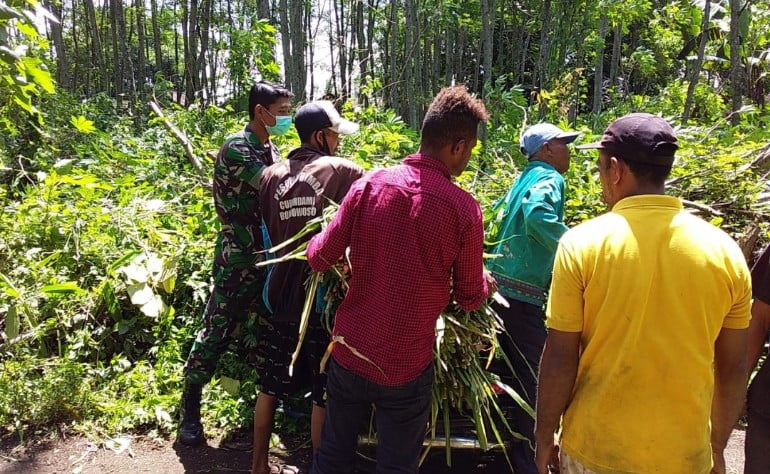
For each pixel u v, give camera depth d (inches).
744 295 64.1
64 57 608.4
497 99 341.7
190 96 705.6
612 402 65.1
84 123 250.5
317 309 105.3
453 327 95.8
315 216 104.9
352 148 216.1
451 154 83.0
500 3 682.2
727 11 379.2
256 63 395.9
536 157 118.7
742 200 171.6
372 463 113.0
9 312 145.4
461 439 113.0
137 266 156.6
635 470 64.8
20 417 131.1
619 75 761.0
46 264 166.7
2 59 131.3
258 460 114.4
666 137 65.8
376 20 773.3
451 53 638.5
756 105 378.6
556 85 350.9
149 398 138.3
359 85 405.1
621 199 68.8
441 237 79.4
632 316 63.1
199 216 176.9
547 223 108.3
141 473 119.3
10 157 242.8
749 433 80.4
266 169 113.8
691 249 62.8
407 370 83.1
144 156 243.4
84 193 188.2
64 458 122.9
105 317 160.2
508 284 114.7
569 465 69.5
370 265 82.6
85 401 135.0
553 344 67.5
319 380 109.3
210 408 139.6
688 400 63.7
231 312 127.4
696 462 64.6
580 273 65.4
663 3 600.7
